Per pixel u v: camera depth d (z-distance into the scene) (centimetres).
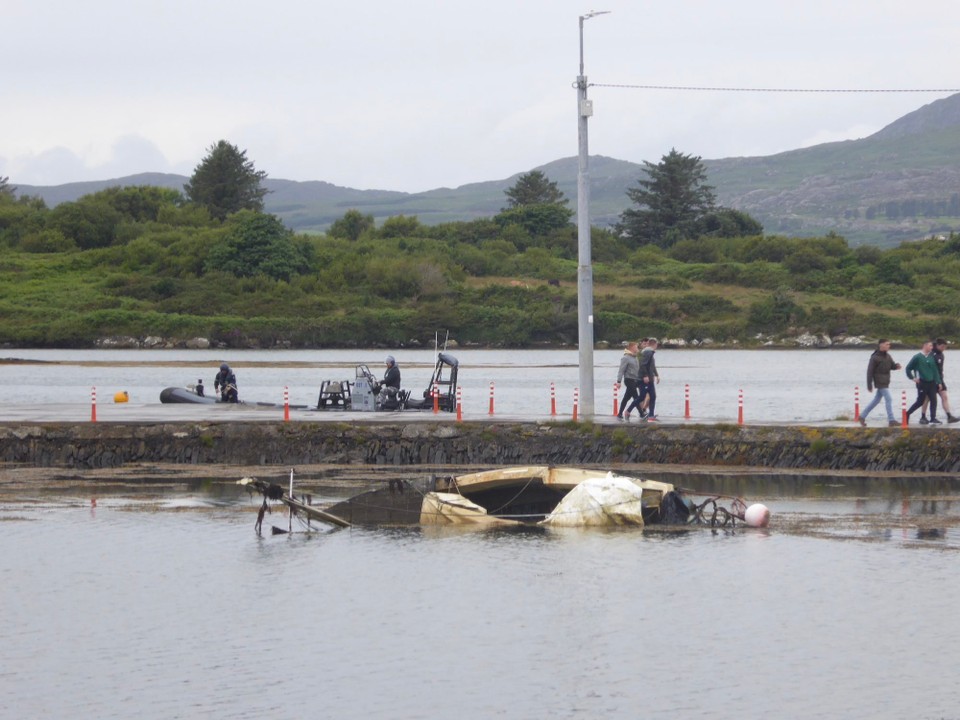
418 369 12081
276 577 2886
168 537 3300
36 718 2025
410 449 4597
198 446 4622
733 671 2242
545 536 3350
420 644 2392
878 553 3094
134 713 2044
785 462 4412
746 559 3055
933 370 4431
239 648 2367
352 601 2684
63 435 4609
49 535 3316
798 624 2509
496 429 4588
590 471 3619
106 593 2745
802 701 2100
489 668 2259
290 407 5662
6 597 2712
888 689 2153
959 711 2056
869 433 4369
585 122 4756
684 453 4484
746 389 8800
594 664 2280
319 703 2089
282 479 4188
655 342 4750
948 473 4291
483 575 2906
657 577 2881
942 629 2473
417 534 3381
